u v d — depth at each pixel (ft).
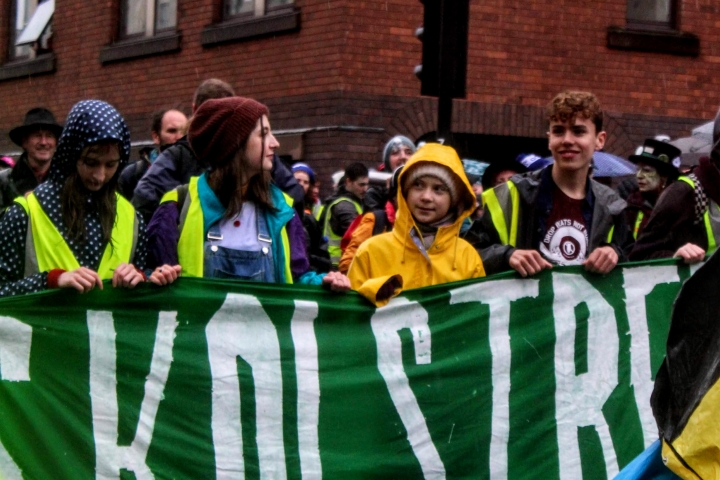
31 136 21.90
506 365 16.87
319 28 39.65
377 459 16.07
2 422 14.06
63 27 51.62
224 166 16.05
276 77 41.19
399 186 17.26
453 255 17.26
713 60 43.14
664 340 17.71
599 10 41.57
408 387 16.31
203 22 44.37
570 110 17.69
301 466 15.66
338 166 38.81
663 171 28.02
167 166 19.71
